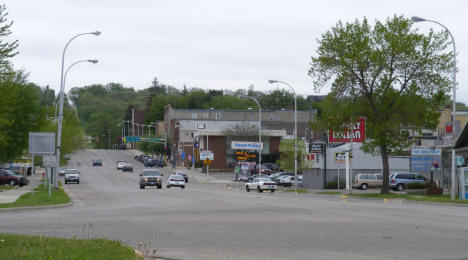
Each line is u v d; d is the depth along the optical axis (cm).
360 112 4569
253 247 1302
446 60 4316
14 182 5600
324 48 4522
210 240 1428
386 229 1697
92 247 1119
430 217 2173
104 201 3391
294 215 2248
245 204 3034
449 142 4784
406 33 4384
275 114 15000
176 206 2844
